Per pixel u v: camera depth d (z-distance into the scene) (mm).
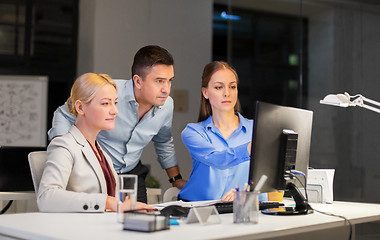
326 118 4672
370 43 4383
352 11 4531
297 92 5008
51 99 5402
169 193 2799
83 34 5469
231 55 5742
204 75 2617
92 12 5387
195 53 5859
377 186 4262
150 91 2514
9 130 5289
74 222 1512
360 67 4457
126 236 1267
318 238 1996
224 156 2297
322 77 4781
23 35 5422
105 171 2047
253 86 5566
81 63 5445
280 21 5207
